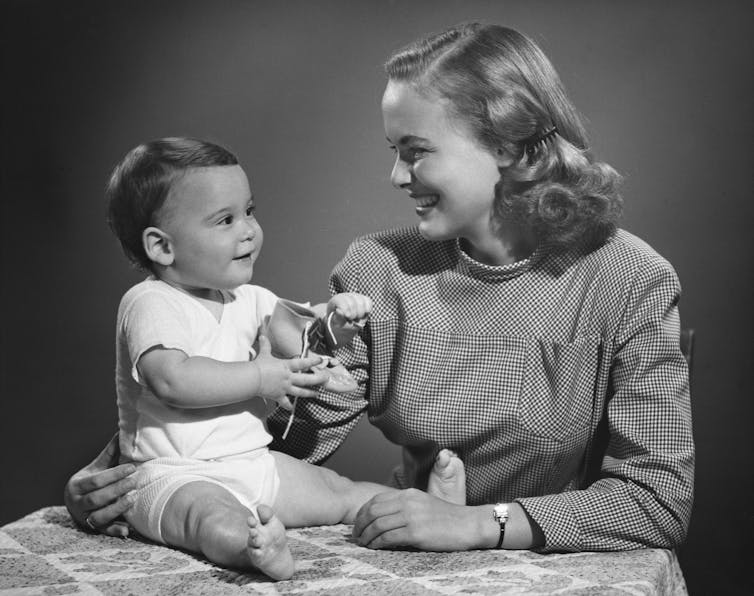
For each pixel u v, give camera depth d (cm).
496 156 150
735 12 263
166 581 119
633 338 148
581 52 272
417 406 155
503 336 152
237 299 154
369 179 290
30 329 320
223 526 126
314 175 293
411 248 164
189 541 130
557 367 151
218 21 300
